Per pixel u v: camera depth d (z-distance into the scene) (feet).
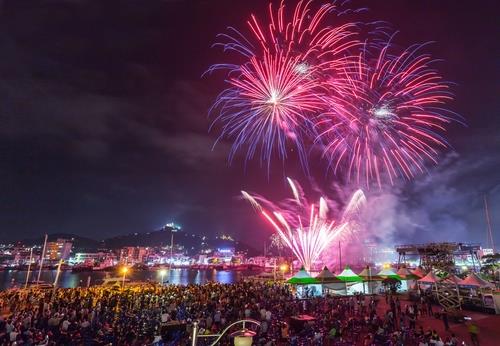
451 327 98.94
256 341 78.38
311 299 131.75
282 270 329.72
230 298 128.26
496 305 113.19
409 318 102.01
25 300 143.23
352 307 119.65
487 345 83.51
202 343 77.97
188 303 123.13
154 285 207.72
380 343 81.46
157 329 88.12
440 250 163.73
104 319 101.04
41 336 80.12
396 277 153.89
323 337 84.74
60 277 649.20
